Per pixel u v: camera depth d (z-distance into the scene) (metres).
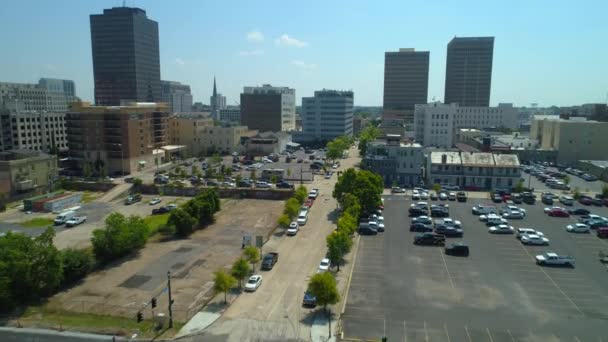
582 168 169.88
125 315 58.53
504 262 76.81
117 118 163.12
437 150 160.12
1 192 121.62
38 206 114.69
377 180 109.31
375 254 80.75
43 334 53.88
